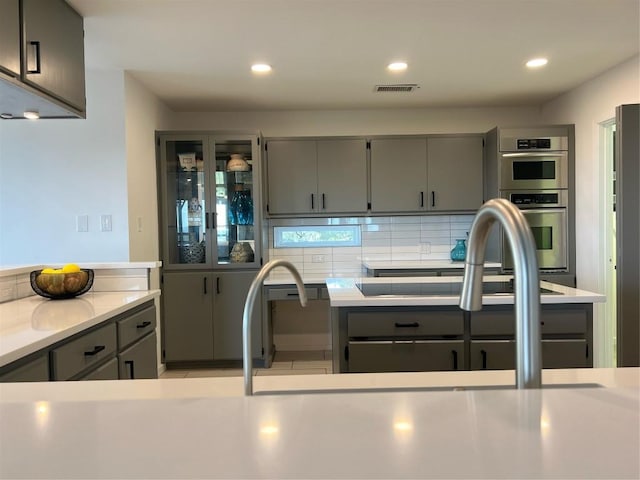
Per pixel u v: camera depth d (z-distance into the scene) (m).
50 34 2.25
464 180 4.45
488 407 0.65
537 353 0.71
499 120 4.83
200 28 2.77
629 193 2.54
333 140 4.41
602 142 3.85
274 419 0.63
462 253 4.57
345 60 3.37
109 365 2.16
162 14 2.58
